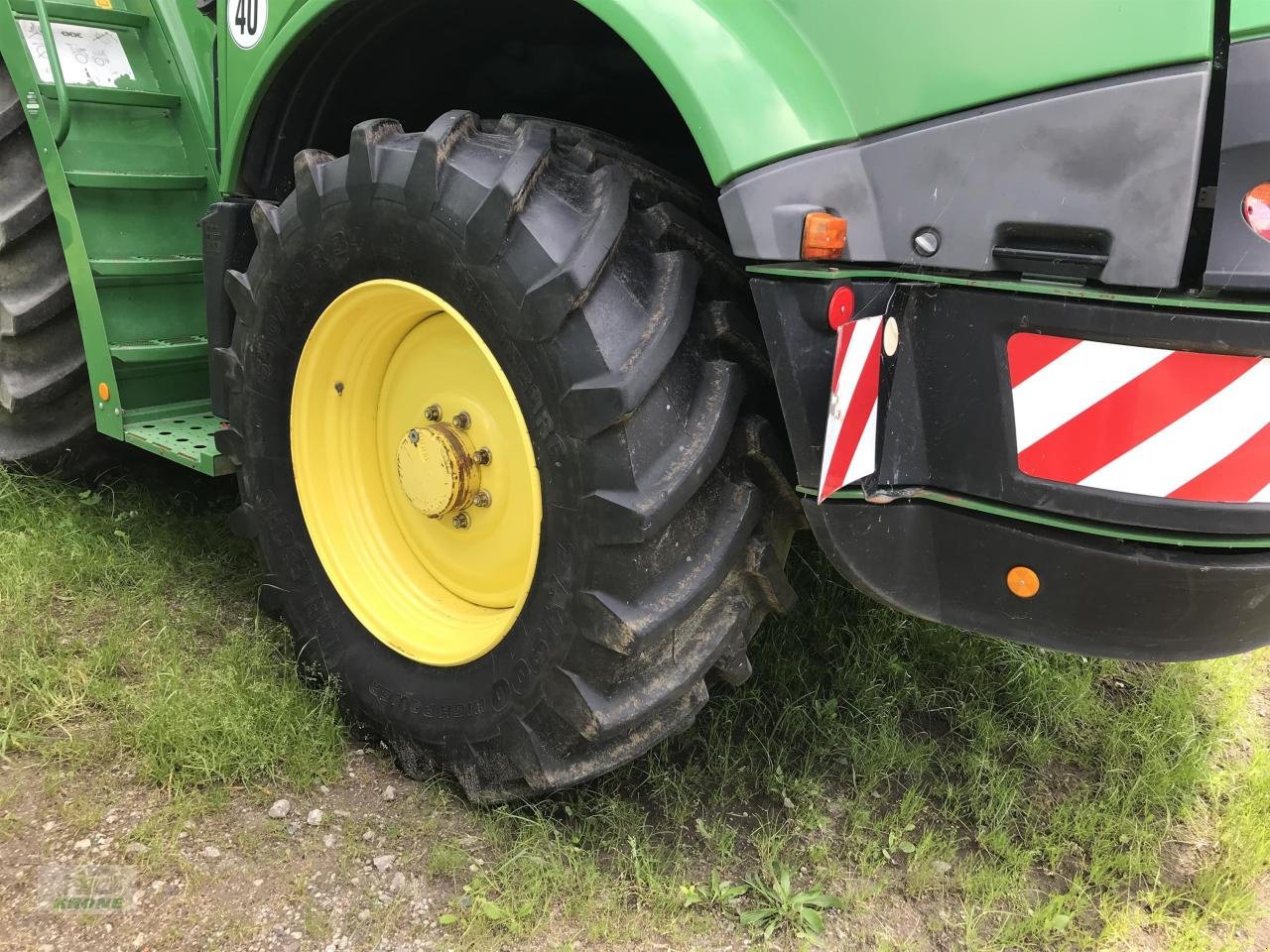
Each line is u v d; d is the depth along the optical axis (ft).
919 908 6.64
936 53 4.97
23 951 5.61
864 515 5.52
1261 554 5.10
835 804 7.43
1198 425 4.83
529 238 5.70
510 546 7.11
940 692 8.58
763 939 6.27
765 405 6.15
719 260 6.10
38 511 9.89
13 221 9.55
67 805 6.57
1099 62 4.64
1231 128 4.50
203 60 9.19
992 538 5.41
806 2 5.28
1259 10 4.38
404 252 6.40
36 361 10.06
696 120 5.22
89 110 9.13
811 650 8.83
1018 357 5.07
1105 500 5.02
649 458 5.63
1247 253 4.57
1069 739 8.32
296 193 7.00
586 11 6.45
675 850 6.82
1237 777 8.09
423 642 7.29
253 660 7.98
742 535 5.97
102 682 7.66
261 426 7.88
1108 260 4.74
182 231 9.58
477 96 7.97
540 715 6.35
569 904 6.31
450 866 6.44
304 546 7.92
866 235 5.25
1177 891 6.96
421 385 7.42
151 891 6.09
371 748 7.72
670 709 6.37
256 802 6.92
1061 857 7.20
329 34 6.90
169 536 10.04
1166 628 5.24
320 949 5.86
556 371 5.71
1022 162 4.85
